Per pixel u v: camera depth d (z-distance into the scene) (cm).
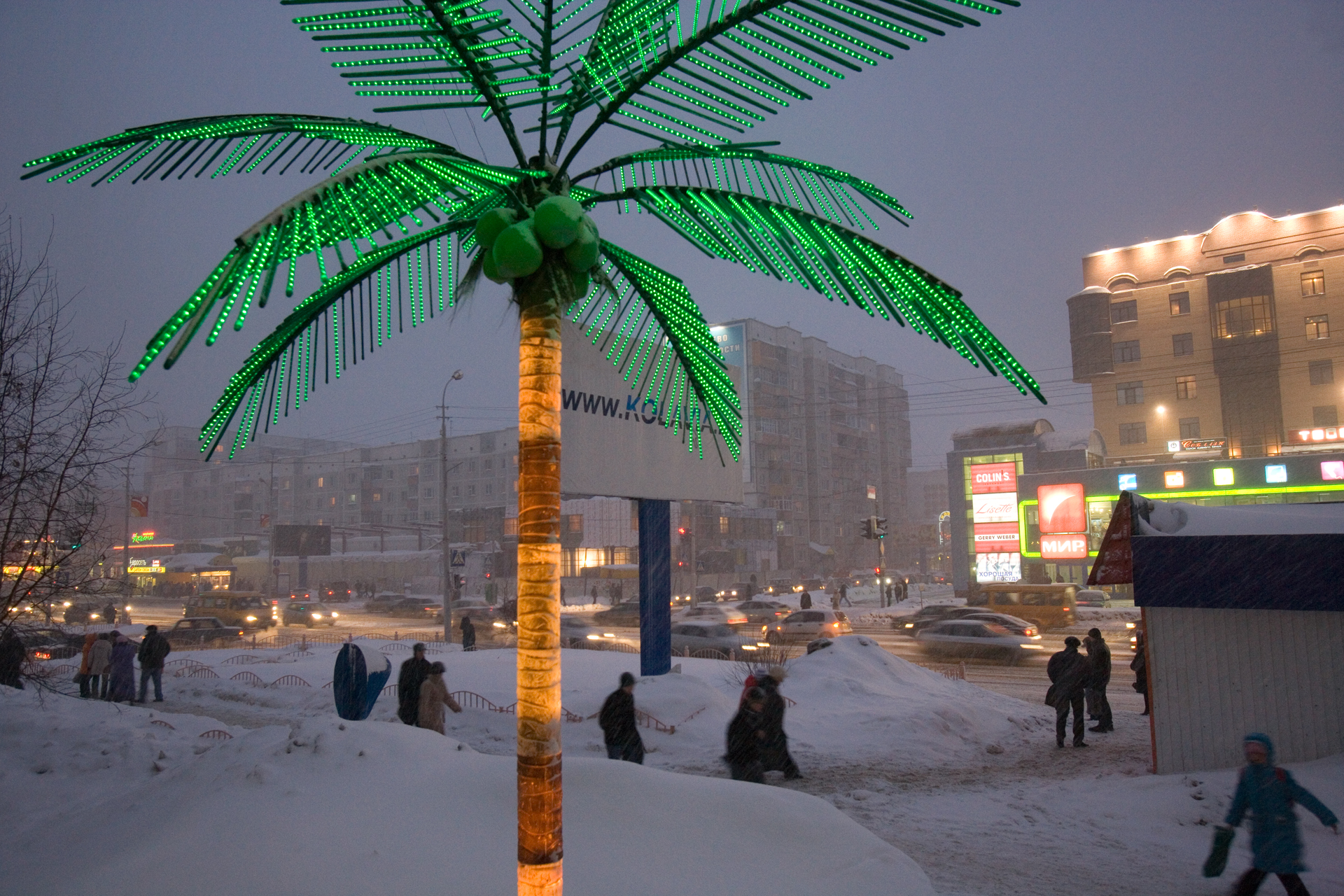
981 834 804
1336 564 915
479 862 461
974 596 3366
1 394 913
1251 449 5312
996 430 5178
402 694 1147
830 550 8875
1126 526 1152
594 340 351
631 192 293
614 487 1448
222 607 3834
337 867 450
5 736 985
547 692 265
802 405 9275
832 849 516
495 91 267
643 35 258
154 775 888
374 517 9850
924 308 242
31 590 943
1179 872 693
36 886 469
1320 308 5259
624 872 470
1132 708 1602
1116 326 5803
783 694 1502
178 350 167
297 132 261
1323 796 837
